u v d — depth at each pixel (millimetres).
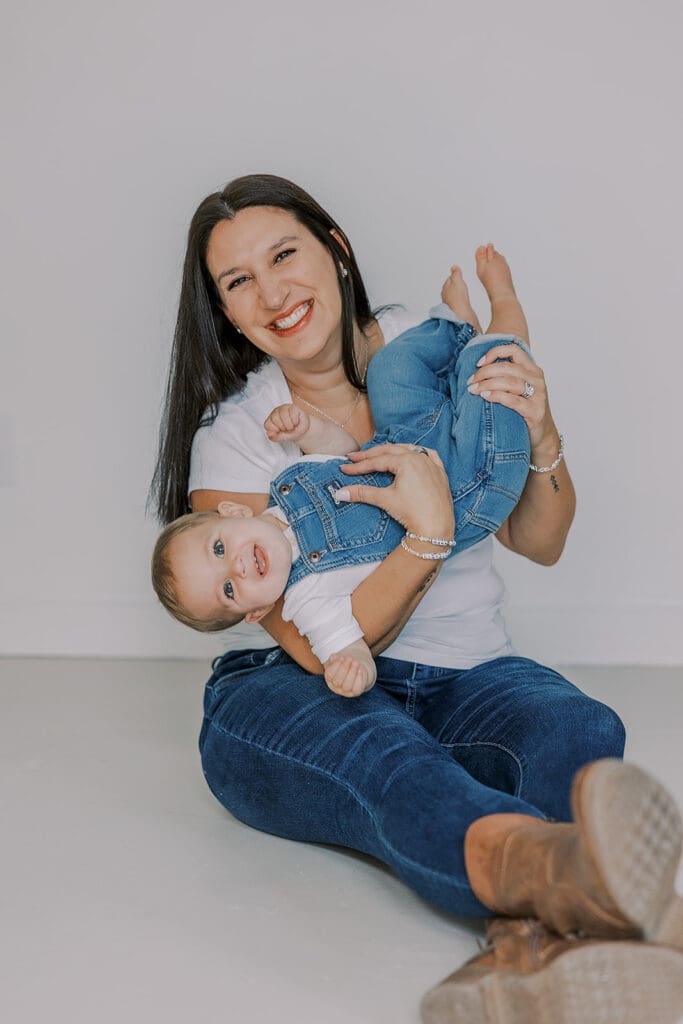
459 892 1413
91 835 1973
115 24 2945
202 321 2068
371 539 1812
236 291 1985
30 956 1554
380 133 2920
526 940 1265
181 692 2867
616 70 2855
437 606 1950
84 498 3174
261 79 2930
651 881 1156
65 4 2947
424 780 1538
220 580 1808
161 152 2988
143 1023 1378
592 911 1187
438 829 1462
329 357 2043
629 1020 1174
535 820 1384
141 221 3027
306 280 1965
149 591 3191
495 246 2943
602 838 1136
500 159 2908
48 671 3064
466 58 2879
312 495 1852
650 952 1154
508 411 1890
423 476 1773
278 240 1954
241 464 2014
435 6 2865
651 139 2877
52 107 2996
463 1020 1232
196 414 2098
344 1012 1392
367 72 2900
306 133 2938
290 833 1871
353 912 1662
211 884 1765
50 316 3096
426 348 1995
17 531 3203
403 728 1677
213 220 1978
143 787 2207
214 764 1903
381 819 1554
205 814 2062
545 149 2898
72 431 3146
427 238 2951
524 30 2859
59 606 3215
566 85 2871
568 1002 1172
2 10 2963
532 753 1730
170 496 2145
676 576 3055
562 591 3070
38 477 3176
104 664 3129
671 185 2889
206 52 2934
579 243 2928
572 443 3008
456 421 1901
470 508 1857
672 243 2912
